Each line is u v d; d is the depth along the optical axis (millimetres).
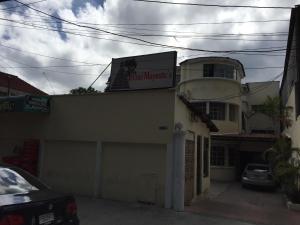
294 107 17547
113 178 12055
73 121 13055
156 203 11180
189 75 26094
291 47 19719
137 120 11773
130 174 11773
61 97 13430
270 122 34469
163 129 11273
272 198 16469
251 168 20656
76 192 12711
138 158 11711
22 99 12719
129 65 13891
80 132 12844
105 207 10594
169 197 10906
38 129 13891
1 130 14977
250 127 34875
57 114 13469
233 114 26531
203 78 25422
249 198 16047
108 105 12398
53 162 13414
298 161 15188
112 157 12195
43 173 13539
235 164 25109
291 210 12977
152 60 13438
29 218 5039
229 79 25500
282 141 18891
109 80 14508
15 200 5070
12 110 12945
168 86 12930
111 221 8961
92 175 12477
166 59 13148
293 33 18438
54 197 5637
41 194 5625
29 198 5277
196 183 14250
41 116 13883
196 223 9344
